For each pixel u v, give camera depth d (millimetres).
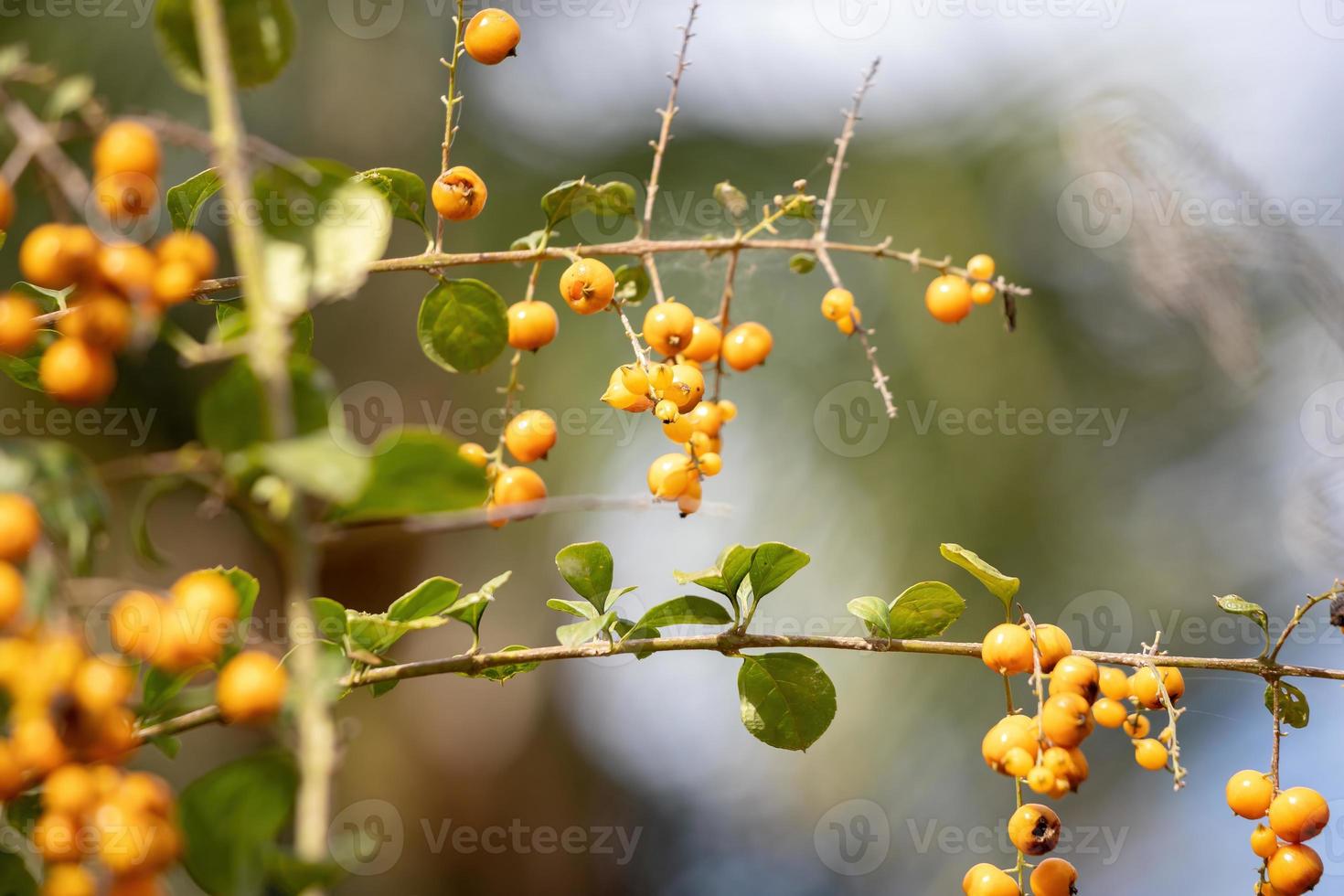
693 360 1568
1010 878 1215
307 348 1321
